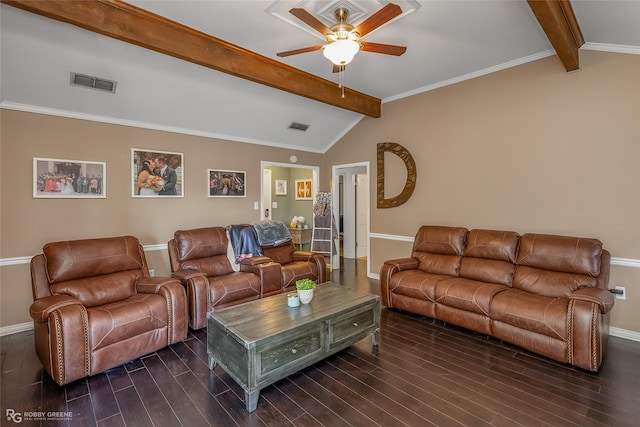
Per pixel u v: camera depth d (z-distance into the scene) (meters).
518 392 2.20
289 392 2.22
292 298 2.69
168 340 2.83
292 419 1.95
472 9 2.56
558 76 3.36
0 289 3.15
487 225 3.95
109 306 2.65
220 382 2.35
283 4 2.48
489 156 3.91
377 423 1.90
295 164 5.75
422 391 2.22
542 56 3.45
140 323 2.62
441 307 3.34
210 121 4.44
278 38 3.04
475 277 3.47
